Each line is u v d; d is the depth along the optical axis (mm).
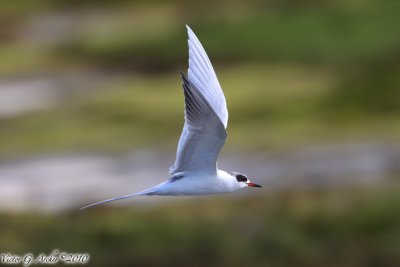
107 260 17781
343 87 30219
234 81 31891
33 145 26297
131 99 30734
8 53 38750
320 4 36906
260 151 24656
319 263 17719
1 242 18234
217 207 19516
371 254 17844
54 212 19766
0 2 47656
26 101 31359
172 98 30500
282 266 17734
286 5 37500
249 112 28406
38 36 41344
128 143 25922
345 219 18906
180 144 10719
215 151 10773
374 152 23891
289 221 18828
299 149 24562
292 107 28625
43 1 47281
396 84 29984
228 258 17750
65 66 36312
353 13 35438
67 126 28062
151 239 18266
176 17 39969
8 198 20969
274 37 35062
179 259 17688
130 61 36031
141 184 21984
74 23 42875
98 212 19656
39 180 22641
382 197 19797
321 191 20562
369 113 27859
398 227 18500
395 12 34969
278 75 32281
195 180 11125
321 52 33719
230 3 39312
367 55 32969
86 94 31984
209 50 35281
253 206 19594
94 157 24797
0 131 27969
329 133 26125
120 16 42656
